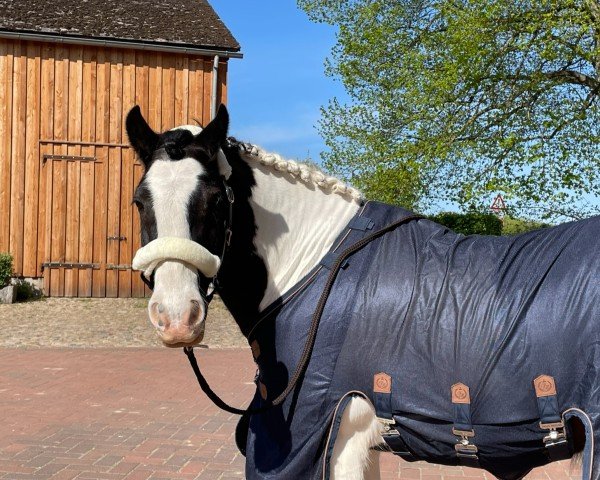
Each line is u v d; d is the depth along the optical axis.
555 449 2.08
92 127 13.53
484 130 12.27
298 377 2.28
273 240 2.50
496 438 2.09
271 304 2.45
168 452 4.89
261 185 2.53
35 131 13.33
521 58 12.29
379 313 2.24
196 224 2.14
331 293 2.34
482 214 13.77
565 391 2.02
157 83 13.82
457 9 11.88
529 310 2.12
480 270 2.23
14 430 5.38
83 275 13.48
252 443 2.39
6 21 13.13
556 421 2.03
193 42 13.78
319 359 2.27
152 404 6.34
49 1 14.30
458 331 2.14
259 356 2.43
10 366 8.09
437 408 2.13
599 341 2.00
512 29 11.78
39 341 9.98
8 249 13.26
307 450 2.23
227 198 2.31
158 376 7.66
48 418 5.77
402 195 12.62
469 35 11.23
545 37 11.09
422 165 11.98
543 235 2.29
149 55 13.77
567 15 10.80
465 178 12.60
